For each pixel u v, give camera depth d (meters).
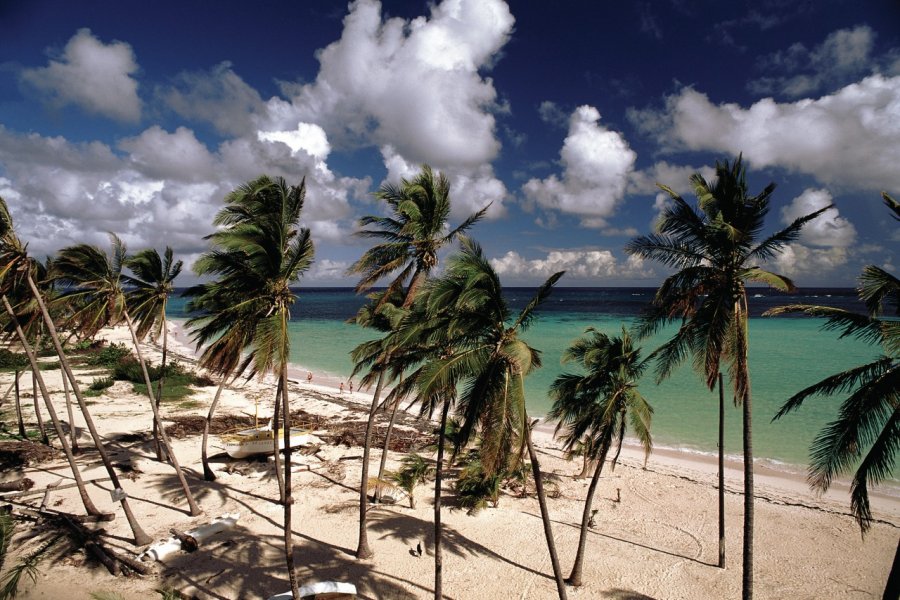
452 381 10.61
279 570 13.82
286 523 11.28
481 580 13.83
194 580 13.16
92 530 15.12
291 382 44.22
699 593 13.57
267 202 12.16
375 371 14.14
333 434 27.67
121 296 17.66
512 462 10.59
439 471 12.01
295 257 11.81
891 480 21.75
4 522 12.79
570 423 15.37
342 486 20.00
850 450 9.69
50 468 20.70
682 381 41.25
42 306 14.17
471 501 18.34
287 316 12.01
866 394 9.58
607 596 13.35
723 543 14.90
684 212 11.69
